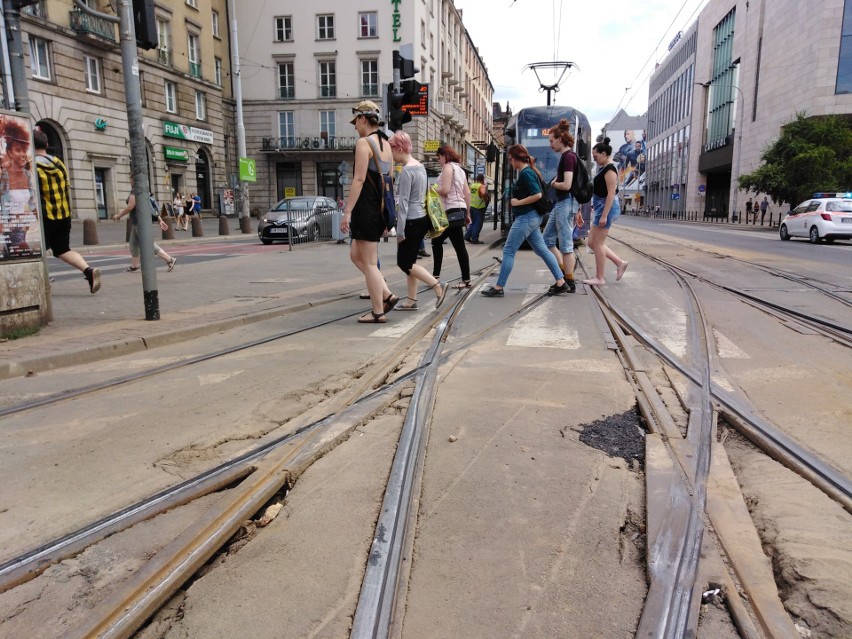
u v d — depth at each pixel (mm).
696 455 2994
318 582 2096
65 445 3268
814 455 2977
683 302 7203
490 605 1972
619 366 4562
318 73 44656
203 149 40500
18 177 5660
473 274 10266
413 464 2920
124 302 7727
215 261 13461
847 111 39688
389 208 6281
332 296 8188
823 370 4418
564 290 7930
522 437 3266
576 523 2443
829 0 39188
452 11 56438
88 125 30031
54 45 27859
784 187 33375
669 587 2029
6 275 5508
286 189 46375
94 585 2096
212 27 42344
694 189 70188
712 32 64125
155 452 3158
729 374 4328
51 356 4832
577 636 1833
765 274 10102
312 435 3283
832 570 2096
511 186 18188
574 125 15719
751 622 1873
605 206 8289
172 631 1876
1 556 2256
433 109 48000
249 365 4824
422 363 4641
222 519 2455
